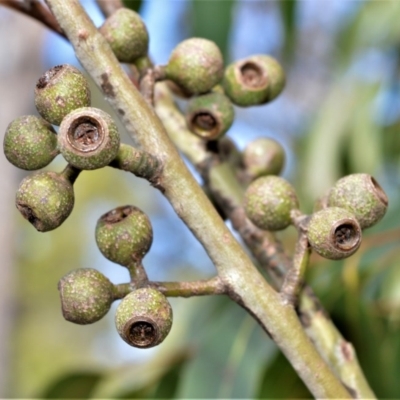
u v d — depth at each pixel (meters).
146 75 0.20
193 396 0.25
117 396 0.28
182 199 0.17
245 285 0.17
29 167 0.17
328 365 0.18
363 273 0.27
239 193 0.21
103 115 0.16
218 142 0.22
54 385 0.28
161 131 0.17
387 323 0.27
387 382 0.26
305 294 0.19
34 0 0.21
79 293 0.17
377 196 0.18
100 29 0.20
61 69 0.16
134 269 0.17
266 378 0.26
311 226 0.17
